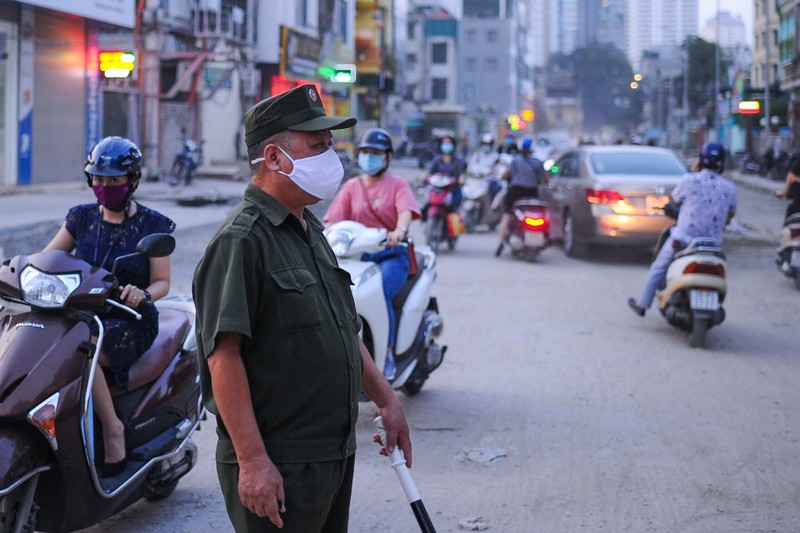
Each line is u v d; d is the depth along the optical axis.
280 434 2.69
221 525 4.46
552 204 15.55
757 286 11.37
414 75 84.06
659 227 13.15
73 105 23.25
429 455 5.42
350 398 2.80
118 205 4.20
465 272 12.66
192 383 4.60
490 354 7.94
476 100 104.00
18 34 21.08
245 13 33.47
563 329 8.95
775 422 6.03
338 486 2.81
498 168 21.06
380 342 5.92
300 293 2.69
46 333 3.58
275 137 2.75
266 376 2.67
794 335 8.72
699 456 5.38
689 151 67.31
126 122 26.53
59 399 3.47
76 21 23.11
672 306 8.46
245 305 2.60
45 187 22.11
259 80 35.53
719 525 4.38
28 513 3.49
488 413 6.25
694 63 88.44
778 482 4.95
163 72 29.91
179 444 4.41
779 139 45.94
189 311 4.91
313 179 2.76
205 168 30.16
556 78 143.88
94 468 3.65
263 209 2.75
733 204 8.50
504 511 4.56
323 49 41.25
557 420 6.09
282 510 2.59
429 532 2.90
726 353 8.02
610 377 7.19
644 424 5.99
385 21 58.16
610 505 4.63
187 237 14.73
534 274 12.54
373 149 6.33
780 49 53.06
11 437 3.38
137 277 4.25
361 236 5.99
